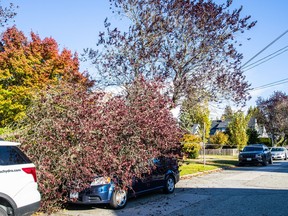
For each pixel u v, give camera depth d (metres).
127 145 9.58
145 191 10.39
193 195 11.17
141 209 8.98
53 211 8.67
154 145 10.57
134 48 16.78
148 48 16.77
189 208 8.95
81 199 8.66
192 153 30.08
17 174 6.43
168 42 17.09
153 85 11.45
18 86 15.71
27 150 8.57
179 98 16.94
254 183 14.04
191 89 16.58
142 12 16.92
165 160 11.19
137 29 16.98
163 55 16.83
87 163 8.34
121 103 9.96
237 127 45.00
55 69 17.34
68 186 8.57
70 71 16.16
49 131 8.68
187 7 16.61
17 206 6.27
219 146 46.09
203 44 16.77
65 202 9.02
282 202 9.55
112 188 8.90
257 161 24.59
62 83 10.71
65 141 8.47
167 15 16.89
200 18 16.69
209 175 17.88
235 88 17.11
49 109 9.12
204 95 16.97
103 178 8.80
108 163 8.77
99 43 17.09
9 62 16.22
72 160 8.43
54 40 17.69
